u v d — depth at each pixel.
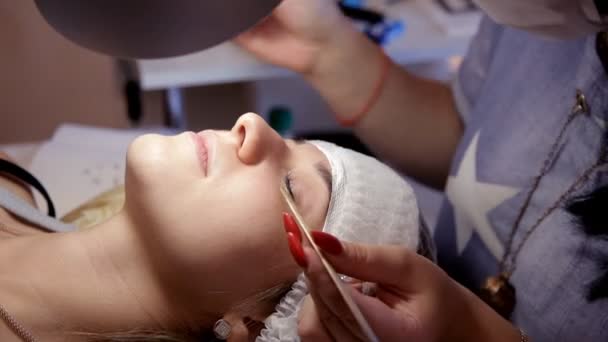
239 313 0.73
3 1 1.38
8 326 0.68
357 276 0.54
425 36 1.25
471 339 0.60
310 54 1.03
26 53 1.47
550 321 0.75
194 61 1.14
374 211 0.77
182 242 0.69
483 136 0.89
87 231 0.75
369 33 1.23
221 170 0.71
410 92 1.08
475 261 0.90
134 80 1.56
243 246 0.70
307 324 0.55
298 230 0.54
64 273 0.71
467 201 0.89
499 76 0.90
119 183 1.15
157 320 0.72
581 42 0.75
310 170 0.76
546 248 0.76
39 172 1.14
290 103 1.59
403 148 1.10
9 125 1.58
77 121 1.62
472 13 1.28
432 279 0.57
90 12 0.51
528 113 0.82
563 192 0.75
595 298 0.71
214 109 1.55
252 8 0.54
